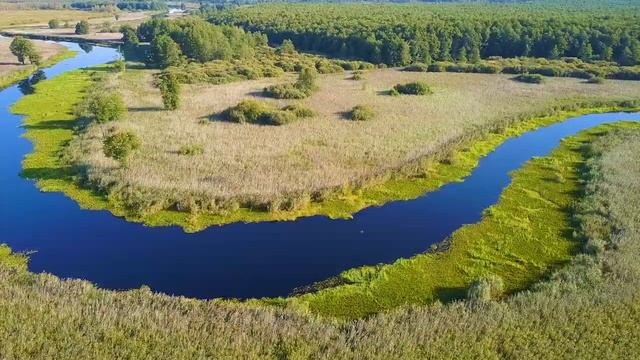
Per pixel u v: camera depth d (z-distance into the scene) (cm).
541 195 4162
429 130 5503
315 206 3822
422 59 10119
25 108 6156
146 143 4728
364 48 10375
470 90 7600
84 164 4219
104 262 3064
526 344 2308
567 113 6656
